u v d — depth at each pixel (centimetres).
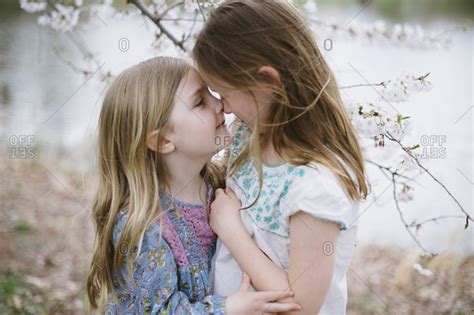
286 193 135
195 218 150
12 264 305
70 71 451
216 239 154
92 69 234
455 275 320
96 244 160
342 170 137
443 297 305
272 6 138
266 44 135
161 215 143
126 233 142
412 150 178
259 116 138
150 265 141
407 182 205
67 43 438
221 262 149
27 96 440
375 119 164
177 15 219
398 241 346
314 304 134
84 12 244
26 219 344
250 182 145
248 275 139
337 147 142
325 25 223
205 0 191
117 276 147
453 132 413
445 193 367
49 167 382
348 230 144
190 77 146
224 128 149
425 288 312
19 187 377
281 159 139
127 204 149
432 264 320
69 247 323
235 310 134
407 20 591
